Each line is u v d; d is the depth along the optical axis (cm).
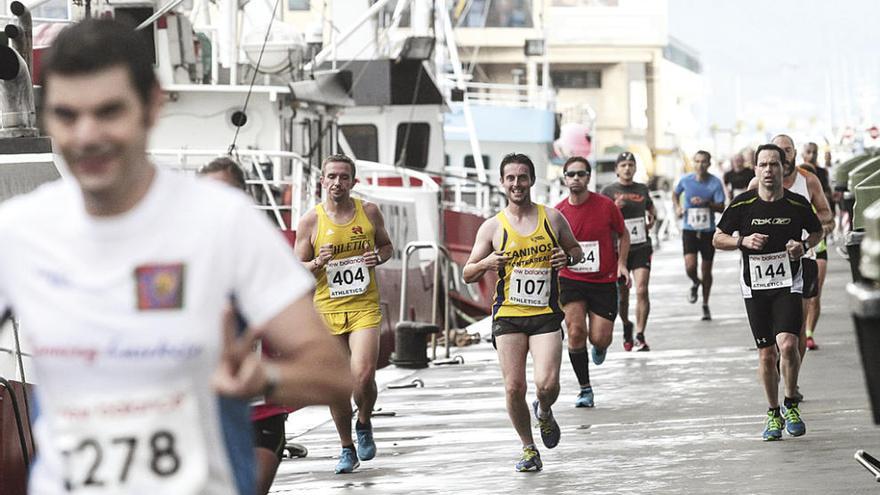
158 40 4319
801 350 2783
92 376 800
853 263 1819
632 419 2809
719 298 5875
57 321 802
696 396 3094
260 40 4462
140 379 799
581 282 3012
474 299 5928
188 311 804
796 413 2450
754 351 3934
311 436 2891
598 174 14662
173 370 800
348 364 844
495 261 2252
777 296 2417
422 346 4012
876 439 2400
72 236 805
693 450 2395
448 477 2277
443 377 3781
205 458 803
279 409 1592
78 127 783
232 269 820
